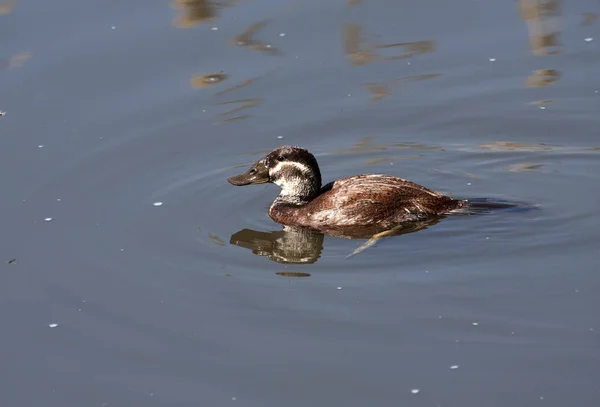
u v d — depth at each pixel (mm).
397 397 10484
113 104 18203
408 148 17188
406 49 19859
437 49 19828
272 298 12594
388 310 12141
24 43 19812
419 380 10742
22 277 13336
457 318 11867
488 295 12344
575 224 14141
